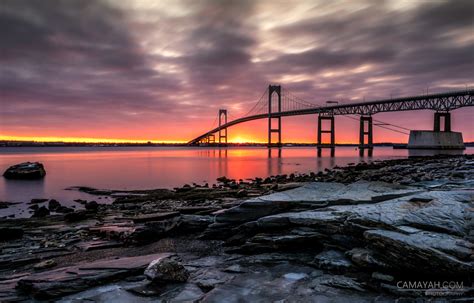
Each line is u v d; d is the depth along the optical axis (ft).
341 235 29.68
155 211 60.08
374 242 25.27
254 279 26.07
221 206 50.78
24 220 56.39
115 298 23.90
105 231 43.29
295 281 25.29
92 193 98.53
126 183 123.65
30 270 32.42
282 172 163.43
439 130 392.68
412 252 22.58
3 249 39.09
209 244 38.42
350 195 38.45
